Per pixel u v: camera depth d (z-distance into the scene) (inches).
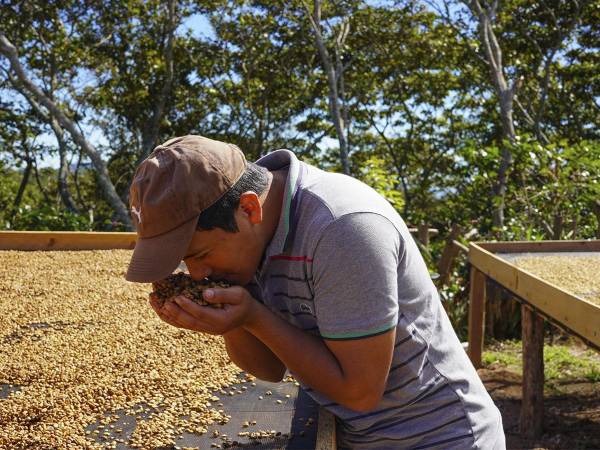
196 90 628.7
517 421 167.5
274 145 683.4
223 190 49.1
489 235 307.0
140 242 49.4
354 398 51.2
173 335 106.0
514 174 359.9
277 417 72.3
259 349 66.2
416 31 614.9
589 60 660.7
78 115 625.6
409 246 53.4
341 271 48.4
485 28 461.4
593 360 212.7
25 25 533.6
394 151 749.9
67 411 74.4
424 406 55.1
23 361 92.4
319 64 655.1
